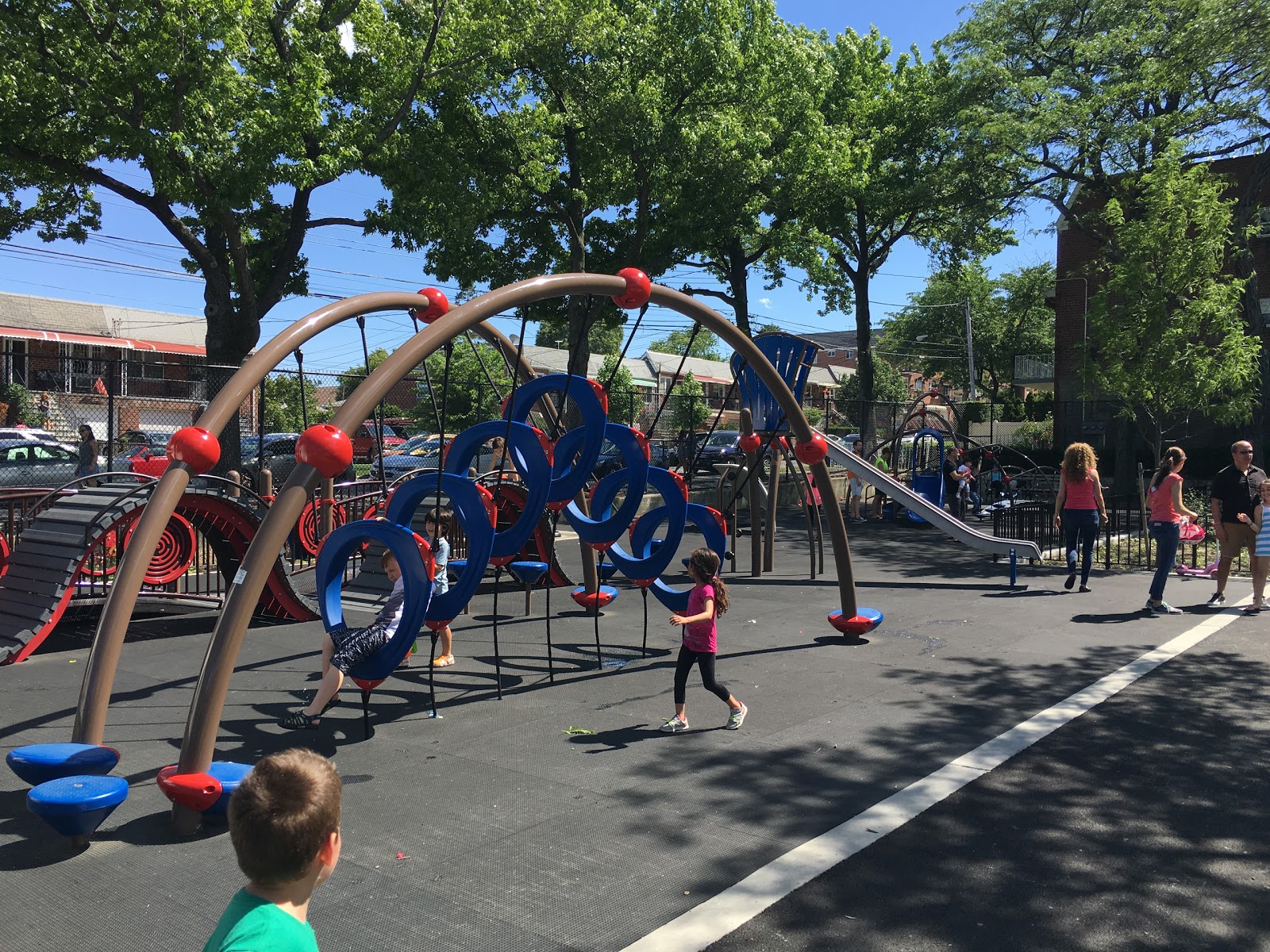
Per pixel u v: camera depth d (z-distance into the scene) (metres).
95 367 28.84
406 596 6.00
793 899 3.85
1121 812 4.78
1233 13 19.58
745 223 27.92
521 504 12.63
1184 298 16.42
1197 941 3.54
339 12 16.19
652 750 5.83
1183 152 17.89
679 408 28.75
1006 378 65.81
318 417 32.59
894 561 14.96
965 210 26.97
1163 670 7.73
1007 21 25.42
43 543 8.70
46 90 13.64
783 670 7.87
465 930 3.58
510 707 6.87
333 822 1.93
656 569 8.31
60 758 4.64
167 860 4.22
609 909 3.75
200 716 4.65
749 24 24.38
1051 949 3.47
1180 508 10.05
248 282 16.61
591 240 26.12
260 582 4.88
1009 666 7.92
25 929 3.57
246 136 14.34
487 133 21.31
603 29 19.94
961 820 4.68
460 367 37.31
